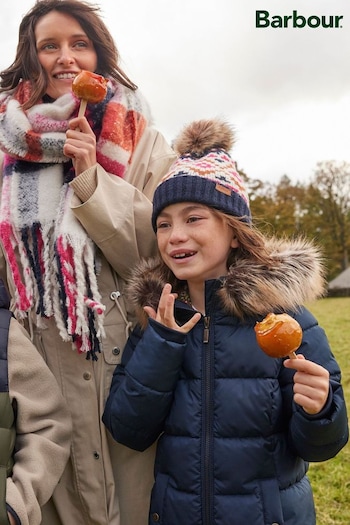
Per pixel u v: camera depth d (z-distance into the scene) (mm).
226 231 1902
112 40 2303
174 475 1771
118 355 2051
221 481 1706
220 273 1938
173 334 1782
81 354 2025
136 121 2238
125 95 2266
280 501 1706
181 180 1866
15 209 2061
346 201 41906
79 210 1954
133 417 1817
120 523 2029
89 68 2246
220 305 1843
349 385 6234
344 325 11977
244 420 1720
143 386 1794
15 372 1884
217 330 1827
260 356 1764
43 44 2191
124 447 2039
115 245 2037
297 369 1605
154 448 2057
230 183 1915
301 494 1781
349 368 7145
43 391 1927
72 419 2016
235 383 1759
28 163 2152
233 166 2000
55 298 1998
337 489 3688
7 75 2312
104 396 2020
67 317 1959
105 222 1980
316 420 1604
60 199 2051
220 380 1777
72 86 1955
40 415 1886
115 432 1870
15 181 2113
